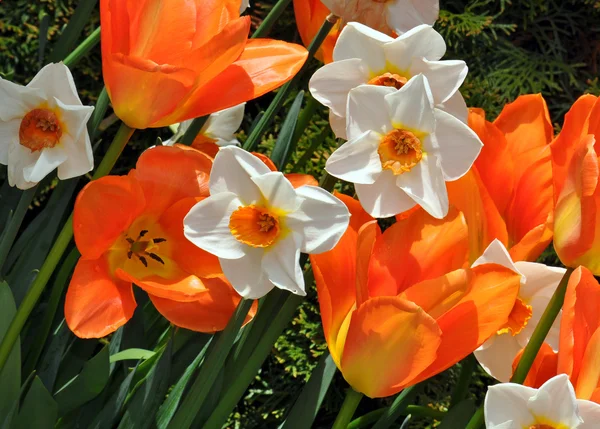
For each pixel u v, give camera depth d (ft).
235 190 2.27
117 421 2.61
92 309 2.29
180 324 2.35
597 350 2.16
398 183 2.30
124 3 2.22
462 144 2.28
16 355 2.44
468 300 2.21
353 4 2.43
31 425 2.47
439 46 2.35
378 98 2.30
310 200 2.24
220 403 2.41
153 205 2.38
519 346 2.41
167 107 2.24
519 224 2.43
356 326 2.22
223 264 2.27
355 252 2.32
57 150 2.30
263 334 2.50
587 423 2.14
